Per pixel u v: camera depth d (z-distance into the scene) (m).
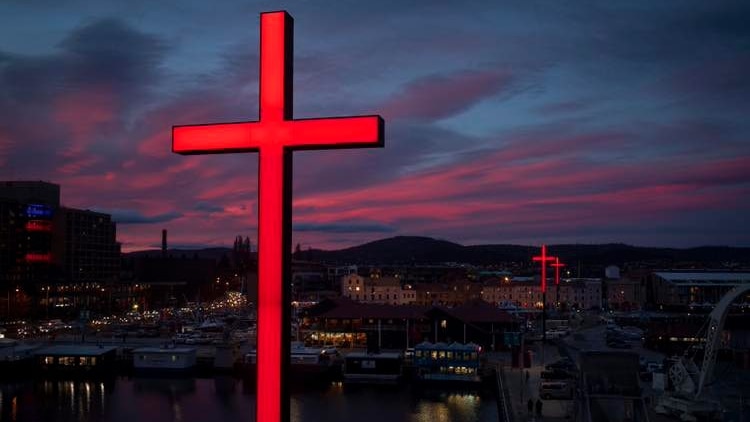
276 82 15.18
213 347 134.75
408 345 129.38
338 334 135.25
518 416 71.69
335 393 99.56
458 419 83.19
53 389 106.75
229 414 88.88
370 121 14.59
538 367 108.25
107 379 115.62
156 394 102.12
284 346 14.78
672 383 82.81
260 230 15.05
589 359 52.91
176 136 15.74
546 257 131.50
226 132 15.42
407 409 88.94
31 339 152.75
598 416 54.22
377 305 141.25
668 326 130.38
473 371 104.31
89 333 167.75
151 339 154.25
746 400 78.06
